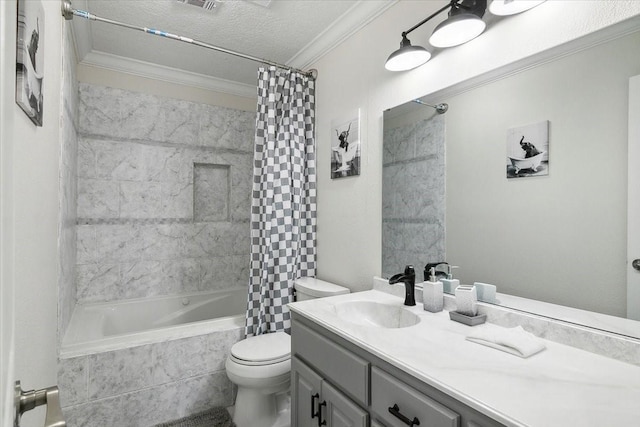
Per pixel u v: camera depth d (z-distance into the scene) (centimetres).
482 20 136
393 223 192
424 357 106
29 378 81
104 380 191
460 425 88
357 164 218
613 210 108
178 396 212
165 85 306
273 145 241
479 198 147
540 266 126
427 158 171
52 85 129
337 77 239
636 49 103
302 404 158
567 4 118
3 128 35
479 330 126
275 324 237
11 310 41
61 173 174
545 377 93
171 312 297
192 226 318
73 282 253
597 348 108
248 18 222
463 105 153
